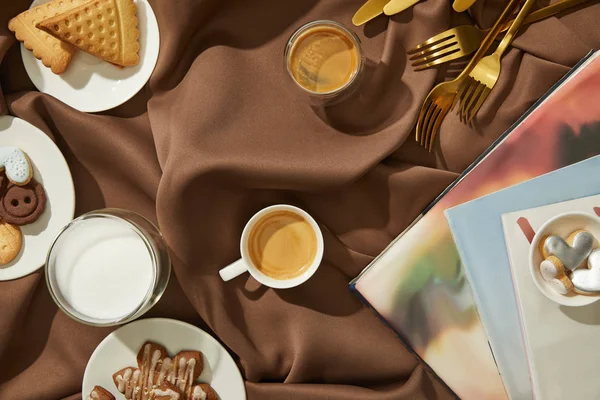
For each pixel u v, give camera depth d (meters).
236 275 0.74
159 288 0.74
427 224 0.73
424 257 0.73
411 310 0.73
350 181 0.72
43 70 0.74
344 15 0.75
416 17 0.72
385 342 0.75
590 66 0.70
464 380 0.73
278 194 0.76
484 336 0.73
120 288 0.73
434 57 0.72
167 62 0.74
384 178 0.74
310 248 0.75
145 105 0.76
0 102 0.73
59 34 0.71
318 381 0.77
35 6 0.73
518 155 0.72
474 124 0.73
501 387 0.73
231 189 0.74
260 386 0.75
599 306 0.70
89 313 0.73
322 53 0.73
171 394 0.74
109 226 0.73
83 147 0.76
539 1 0.72
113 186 0.77
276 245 0.75
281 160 0.72
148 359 0.74
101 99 0.74
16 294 0.74
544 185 0.71
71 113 0.74
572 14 0.72
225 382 0.75
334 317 0.76
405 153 0.75
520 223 0.70
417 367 0.75
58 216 0.74
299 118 0.74
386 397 0.74
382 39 0.74
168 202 0.72
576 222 0.68
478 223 0.71
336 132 0.74
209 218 0.74
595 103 0.70
